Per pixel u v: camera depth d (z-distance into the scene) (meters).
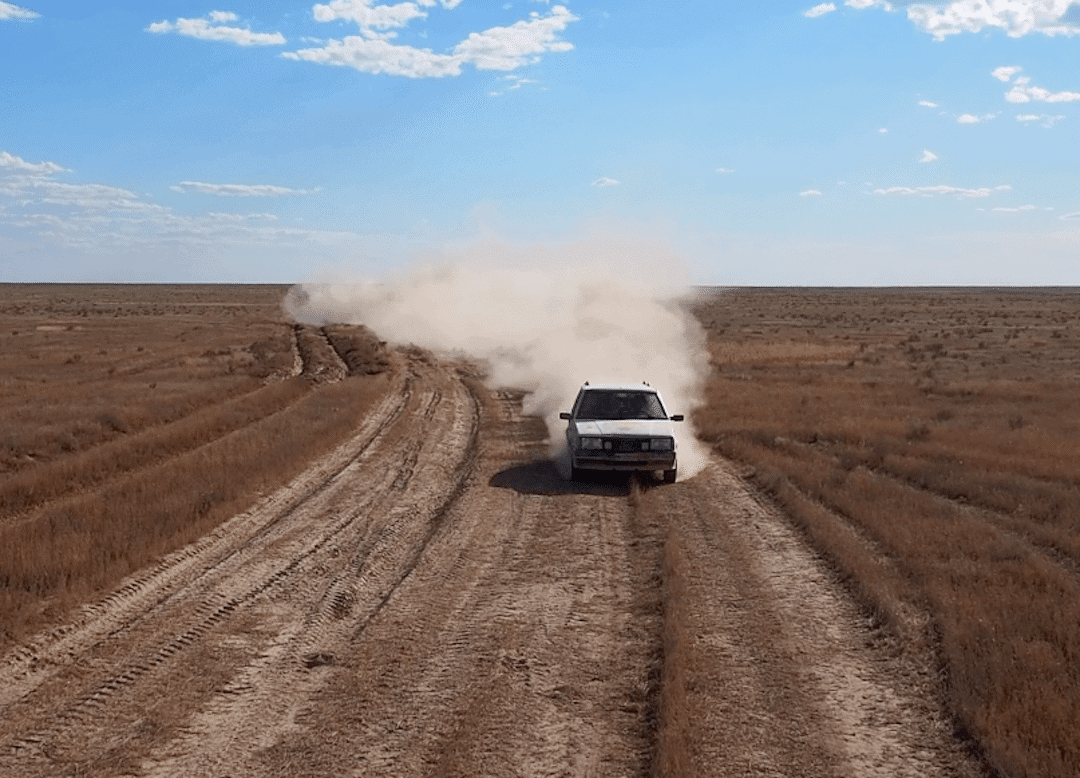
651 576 11.09
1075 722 6.74
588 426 17.23
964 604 9.43
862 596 10.14
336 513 14.53
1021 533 12.92
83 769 6.33
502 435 22.64
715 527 13.52
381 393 31.02
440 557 12.05
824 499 15.02
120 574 10.74
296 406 26.42
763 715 7.26
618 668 8.25
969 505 14.94
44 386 31.94
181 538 12.35
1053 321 83.25
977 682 7.55
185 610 9.78
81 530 12.17
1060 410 27.03
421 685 7.87
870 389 32.47
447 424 24.55
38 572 10.30
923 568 10.85
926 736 6.96
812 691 7.75
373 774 6.30
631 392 18.48
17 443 18.95
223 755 6.56
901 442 20.27
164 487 14.90
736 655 8.54
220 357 45.47
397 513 14.57
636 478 17.25
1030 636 8.57
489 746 6.69
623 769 6.37
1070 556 11.84
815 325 79.75
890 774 6.36
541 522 14.01
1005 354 49.56
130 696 7.59
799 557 11.92
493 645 8.82
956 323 81.75
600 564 11.71
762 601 10.14
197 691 7.72
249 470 16.62
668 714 6.96
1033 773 6.07
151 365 41.12
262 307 118.44
